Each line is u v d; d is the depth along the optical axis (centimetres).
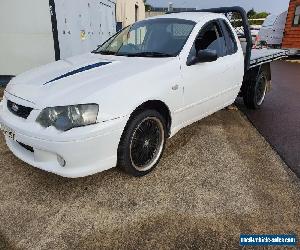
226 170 334
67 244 226
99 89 267
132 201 277
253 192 293
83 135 251
